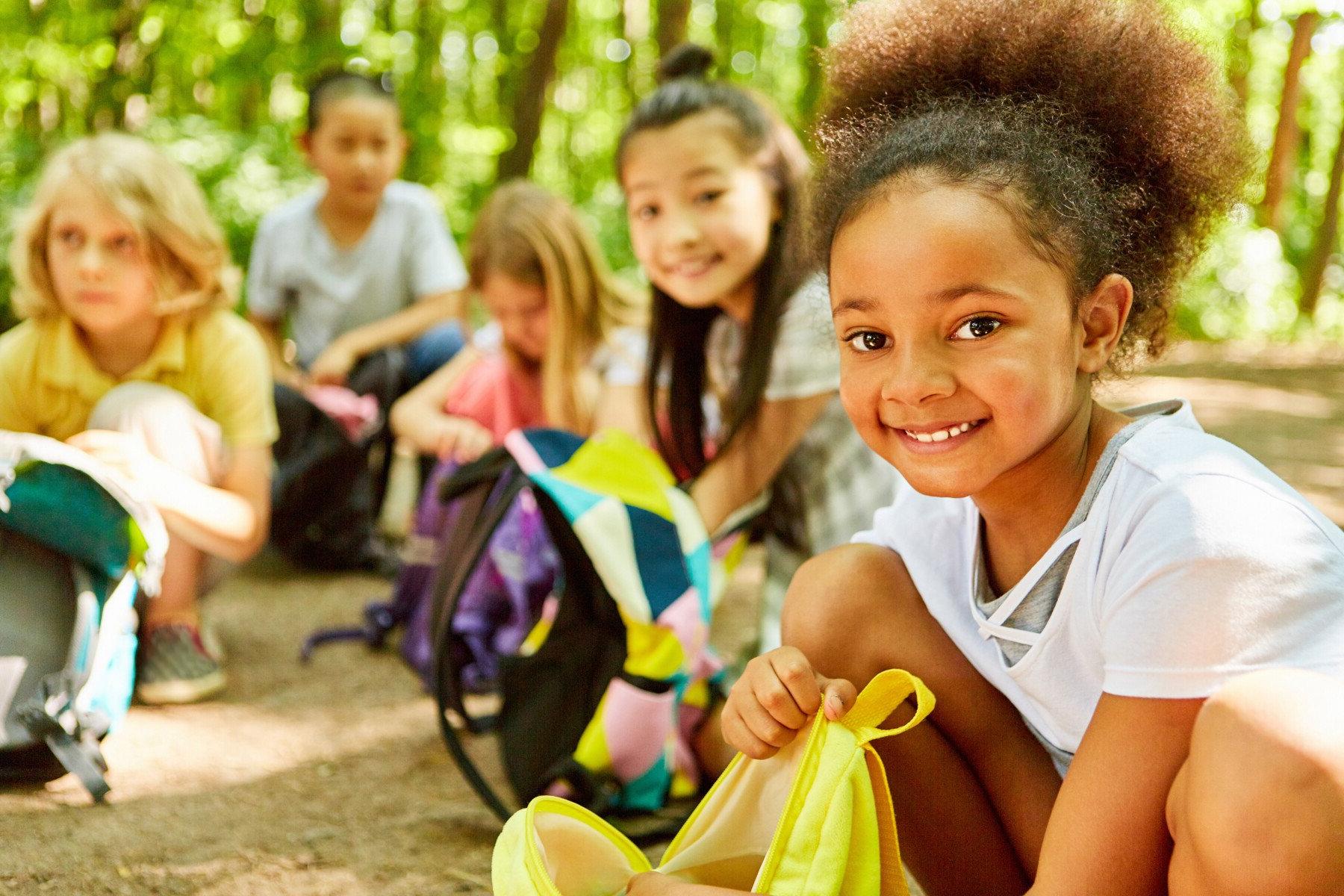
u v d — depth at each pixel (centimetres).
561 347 248
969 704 123
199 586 232
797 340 197
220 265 231
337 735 208
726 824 114
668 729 172
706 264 197
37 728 174
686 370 211
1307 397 686
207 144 580
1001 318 101
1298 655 93
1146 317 118
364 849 162
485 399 270
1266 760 82
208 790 182
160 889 149
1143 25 119
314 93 350
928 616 125
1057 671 111
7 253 491
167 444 214
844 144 122
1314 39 1062
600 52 1034
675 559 174
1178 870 89
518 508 228
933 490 106
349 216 352
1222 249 1021
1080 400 110
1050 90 119
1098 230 107
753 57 1002
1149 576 98
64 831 165
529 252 247
